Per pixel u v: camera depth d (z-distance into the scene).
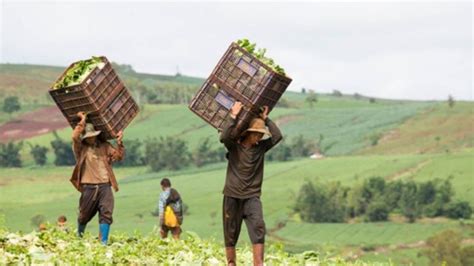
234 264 17.45
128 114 21.89
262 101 17.64
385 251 183.88
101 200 21.77
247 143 16.95
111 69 21.36
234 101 17.80
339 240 191.62
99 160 21.86
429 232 193.12
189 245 22.08
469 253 175.88
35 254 17.42
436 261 175.62
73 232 23.30
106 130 21.55
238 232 17.25
